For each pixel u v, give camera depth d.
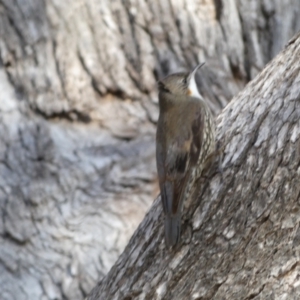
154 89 12.44
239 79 12.85
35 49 12.17
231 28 12.76
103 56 12.31
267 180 6.45
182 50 12.56
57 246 11.70
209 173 6.88
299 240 6.23
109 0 12.33
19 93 12.24
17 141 12.06
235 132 6.93
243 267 6.36
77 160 12.03
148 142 12.17
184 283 6.57
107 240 11.66
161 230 6.95
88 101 12.27
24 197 11.84
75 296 11.56
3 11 12.20
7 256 11.70
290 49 7.04
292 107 6.59
